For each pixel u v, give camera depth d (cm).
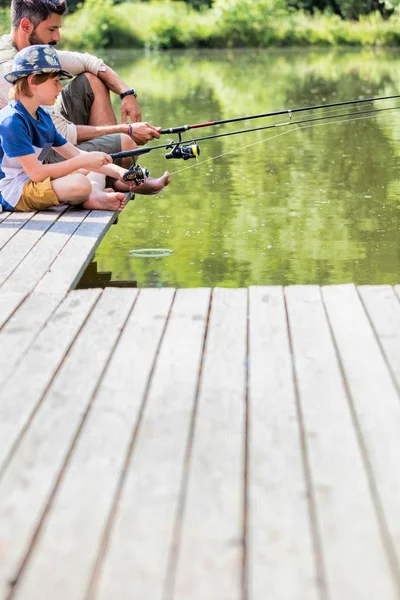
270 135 857
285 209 564
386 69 1580
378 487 181
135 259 468
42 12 446
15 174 438
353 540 163
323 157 736
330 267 449
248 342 261
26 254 362
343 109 978
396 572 154
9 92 429
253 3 2422
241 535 166
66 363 247
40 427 210
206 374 238
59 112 491
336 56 1972
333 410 216
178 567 157
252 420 212
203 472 188
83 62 502
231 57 2028
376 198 590
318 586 151
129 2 2642
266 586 151
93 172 454
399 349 252
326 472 187
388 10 2419
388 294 300
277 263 457
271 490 181
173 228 525
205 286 424
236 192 614
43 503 178
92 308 295
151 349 257
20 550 163
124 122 511
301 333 267
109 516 173
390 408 215
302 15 2453
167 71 1634
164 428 208
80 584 153
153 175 674
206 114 1000
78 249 369
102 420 213
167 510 175
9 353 256
